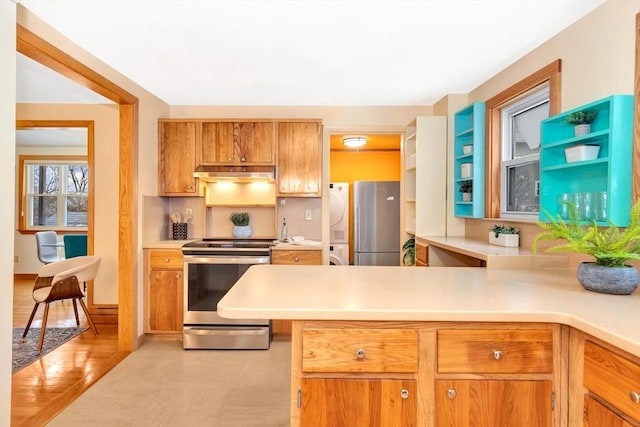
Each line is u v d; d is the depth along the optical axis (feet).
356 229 16.34
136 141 10.67
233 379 8.76
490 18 6.97
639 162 5.50
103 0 6.35
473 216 10.40
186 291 10.82
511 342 4.09
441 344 4.12
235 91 11.48
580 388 3.90
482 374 4.12
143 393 8.06
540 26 7.25
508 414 4.09
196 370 9.25
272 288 5.01
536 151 8.97
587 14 6.77
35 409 7.39
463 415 4.12
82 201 21.61
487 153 10.26
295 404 4.20
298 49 8.36
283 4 6.47
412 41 7.94
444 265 10.75
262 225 13.32
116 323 12.91
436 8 6.60
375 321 4.14
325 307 4.08
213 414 7.27
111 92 9.50
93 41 7.97
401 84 10.81
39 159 21.02
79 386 8.36
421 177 11.78
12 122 5.47
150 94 11.63
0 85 5.25
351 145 18.03
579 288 5.11
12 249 5.49
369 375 4.17
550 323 4.08
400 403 4.14
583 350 3.86
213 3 6.45
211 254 10.87
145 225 11.27
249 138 12.24
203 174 11.74
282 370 9.27
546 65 7.91
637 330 3.40
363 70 9.69
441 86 10.99
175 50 8.42
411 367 4.13
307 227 13.30
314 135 12.32
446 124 11.80
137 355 10.18
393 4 6.47
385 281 5.52
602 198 5.90
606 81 6.34
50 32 7.30
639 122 5.51
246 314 3.99
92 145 12.97
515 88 8.94
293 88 11.17
